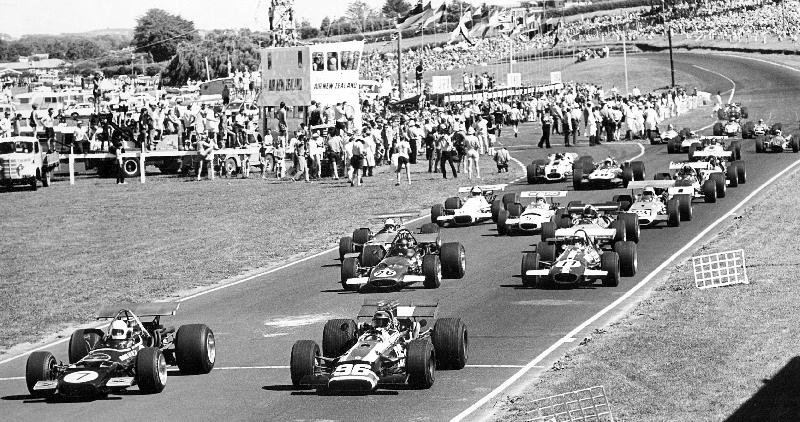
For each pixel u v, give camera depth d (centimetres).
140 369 4300
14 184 13625
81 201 12369
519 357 4703
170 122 15338
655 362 4312
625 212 7862
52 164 14625
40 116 16525
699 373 4094
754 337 4641
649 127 14912
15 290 7381
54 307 6731
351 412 3947
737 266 6238
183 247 8919
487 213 8862
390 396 4141
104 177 15200
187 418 3984
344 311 5978
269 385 4434
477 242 8100
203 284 7306
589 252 6341
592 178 10375
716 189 9594
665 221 8538
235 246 8812
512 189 11019
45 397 4428
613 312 5562
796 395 3725
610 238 6838
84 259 8594
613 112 15675
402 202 10669
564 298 5972
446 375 4438
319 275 7281
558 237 6669
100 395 4394
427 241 6650
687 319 5091
